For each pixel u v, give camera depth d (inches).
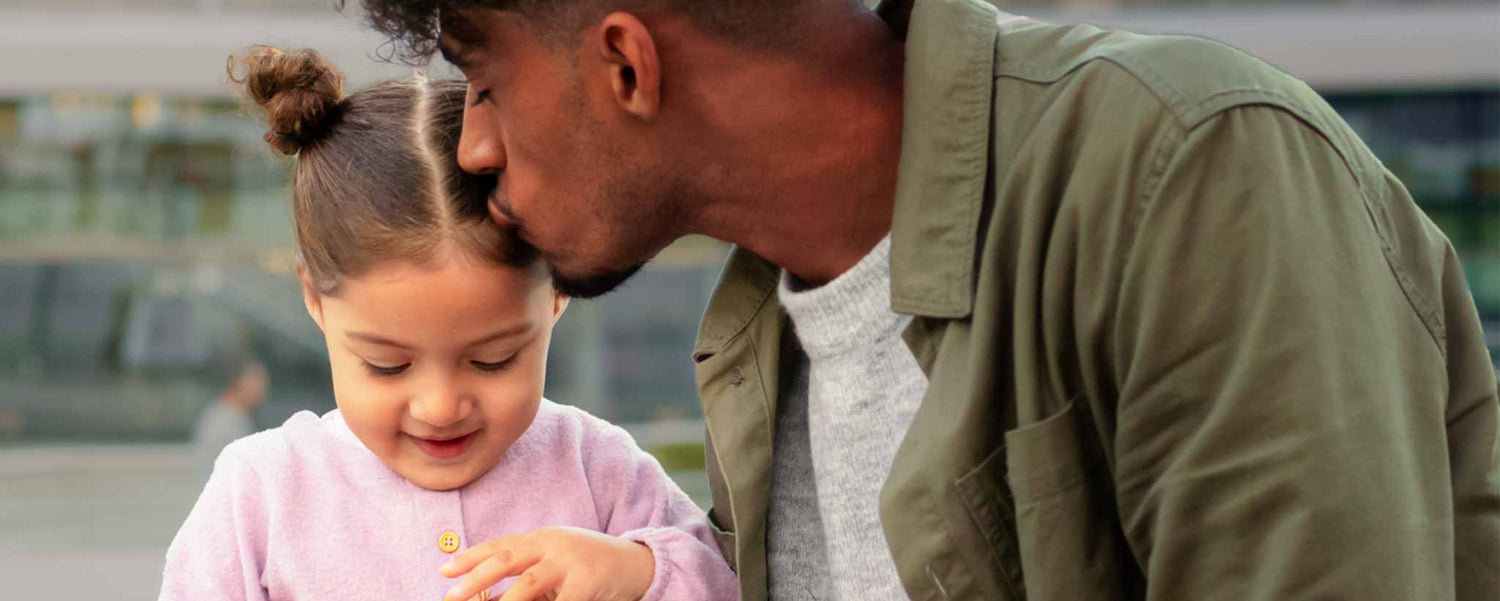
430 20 46.9
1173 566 39.3
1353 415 37.4
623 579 56.6
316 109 56.4
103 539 275.4
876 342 48.4
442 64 58.1
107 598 237.0
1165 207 39.2
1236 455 38.1
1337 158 40.4
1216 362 38.6
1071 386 42.3
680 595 57.7
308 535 58.6
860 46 47.0
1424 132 285.1
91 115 281.1
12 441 309.9
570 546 55.8
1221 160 39.2
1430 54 285.0
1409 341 40.8
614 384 297.9
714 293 55.4
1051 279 41.5
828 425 50.7
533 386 57.5
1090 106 41.8
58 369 311.1
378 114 56.1
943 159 44.8
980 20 46.1
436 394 55.0
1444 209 283.3
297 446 60.9
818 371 50.8
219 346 313.6
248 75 56.9
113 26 275.7
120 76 276.2
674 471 297.0
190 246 289.1
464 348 54.6
